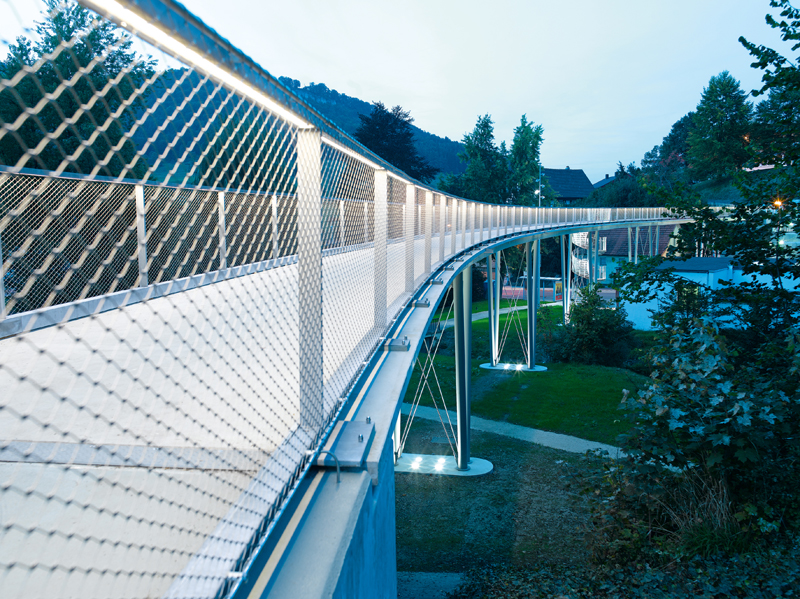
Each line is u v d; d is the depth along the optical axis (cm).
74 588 118
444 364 2828
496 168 5931
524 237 2544
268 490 151
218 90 125
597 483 707
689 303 981
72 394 257
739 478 601
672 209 1009
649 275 1032
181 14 97
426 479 1440
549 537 1091
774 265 944
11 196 285
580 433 1811
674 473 641
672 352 677
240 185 143
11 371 77
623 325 3025
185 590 113
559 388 2359
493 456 1614
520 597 684
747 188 951
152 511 138
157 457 147
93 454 150
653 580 536
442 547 1073
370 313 434
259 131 157
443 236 932
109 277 299
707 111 6594
